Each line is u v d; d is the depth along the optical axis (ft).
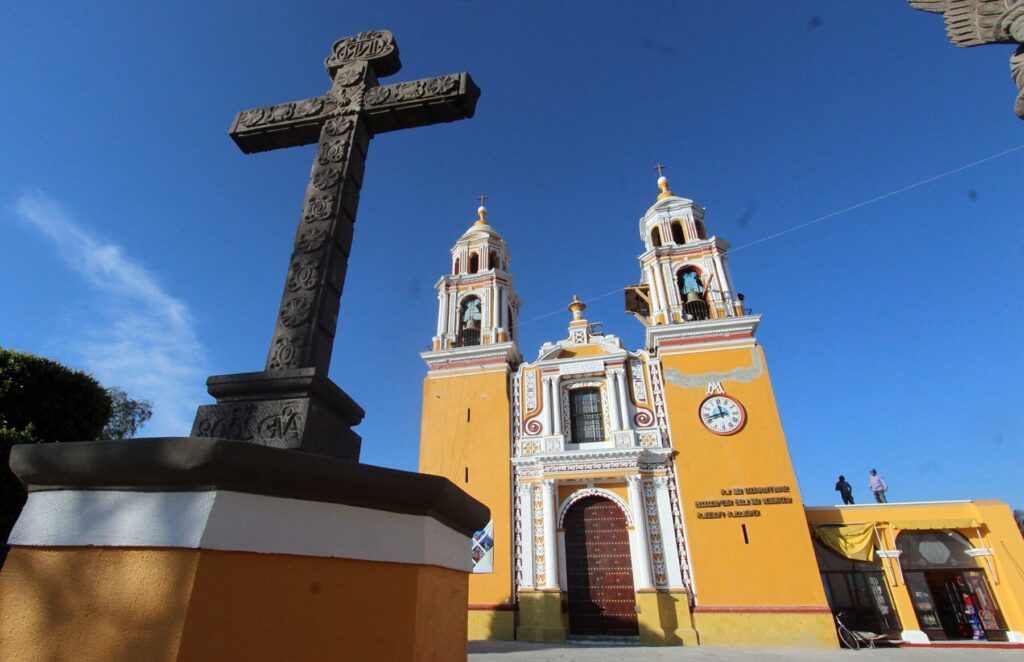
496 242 83.10
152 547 6.95
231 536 7.02
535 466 59.52
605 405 63.41
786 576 49.16
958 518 51.80
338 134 16.65
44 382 25.75
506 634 51.44
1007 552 49.57
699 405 58.95
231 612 6.75
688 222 74.59
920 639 46.85
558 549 55.47
